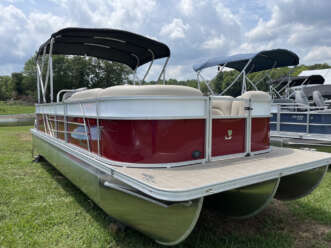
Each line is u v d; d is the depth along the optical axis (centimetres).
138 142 222
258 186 224
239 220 286
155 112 220
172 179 188
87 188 266
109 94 246
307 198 341
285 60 632
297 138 515
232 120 263
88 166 266
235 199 246
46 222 270
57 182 406
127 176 198
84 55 502
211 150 248
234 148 268
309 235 253
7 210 299
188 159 235
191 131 235
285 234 254
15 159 564
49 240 238
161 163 224
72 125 326
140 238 240
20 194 350
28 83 3919
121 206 216
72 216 285
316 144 461
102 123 245
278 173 223
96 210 299
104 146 246
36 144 518
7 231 251
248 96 280
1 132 1089
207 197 277
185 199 166
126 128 225
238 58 509
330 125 506
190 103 232
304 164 246
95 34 374
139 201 200
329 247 231
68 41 409
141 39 403
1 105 3628
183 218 179
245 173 207
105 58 521
